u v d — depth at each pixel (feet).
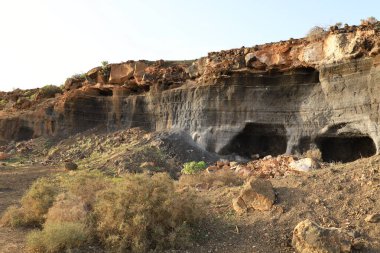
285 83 80.07
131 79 106.93
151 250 24.44
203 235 26.68
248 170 53.31
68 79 123.34
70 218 27.81
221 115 86.79
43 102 129.08
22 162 89.15
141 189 26.81
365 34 65.87
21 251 25.32
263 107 82.07
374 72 64.44
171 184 28.89
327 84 72.13
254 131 84.58
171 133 87.81
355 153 71.67
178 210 26.89
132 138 93.20
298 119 77.25
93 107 115.03
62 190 40.78
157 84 99.76
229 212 29.86
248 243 25.22
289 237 25.05
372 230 24.59
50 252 24.29
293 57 77.30
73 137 110.63
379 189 28.55
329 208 27.71
